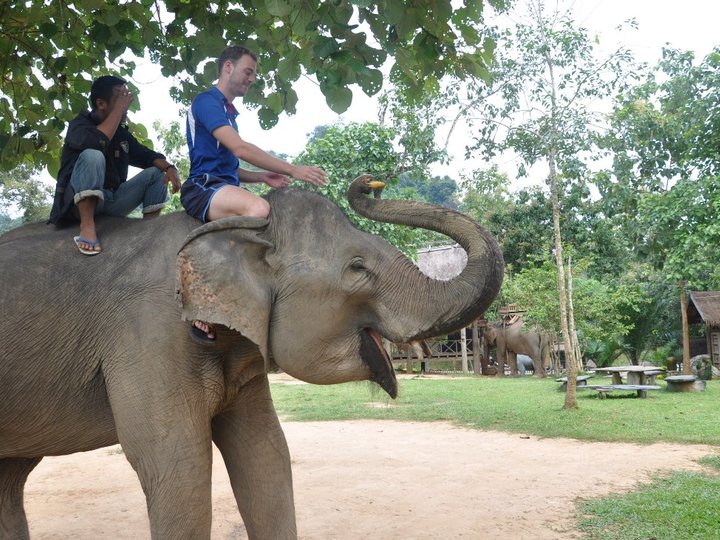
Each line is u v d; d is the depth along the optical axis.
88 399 3.14
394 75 4.66
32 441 3.28
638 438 8.73
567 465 7.34
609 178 11.69
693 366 19.80
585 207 14.37
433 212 3.01
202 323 2.85
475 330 24.03
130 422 2.93
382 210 3.09
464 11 4.24
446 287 2.93
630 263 24.64
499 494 6.11
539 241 24.52
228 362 3.12
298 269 3.04
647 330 23.14
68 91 5.42
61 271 3.15
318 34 3.60
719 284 21.30
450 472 7.10
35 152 5.59
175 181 3.68
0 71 5.36
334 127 15.84
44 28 4.67
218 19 4.89
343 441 9.26
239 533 5.06
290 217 3.13
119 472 7.58
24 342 3.07
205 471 2.96
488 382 18.62
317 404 13.76
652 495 5.85
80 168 3.19
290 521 3.49
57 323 3.07
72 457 8.59
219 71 3.21
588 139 11.48
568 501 5.82
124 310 3.03
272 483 3.47
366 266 3.06
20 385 3.09
